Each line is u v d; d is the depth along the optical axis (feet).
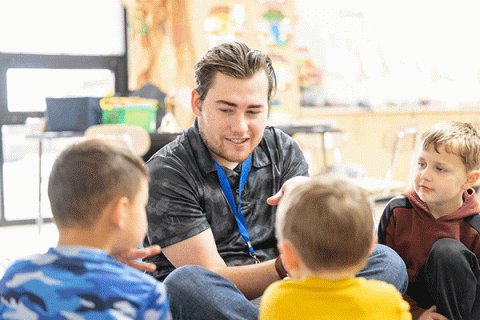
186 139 4.71
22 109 15.33
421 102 18.62
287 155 5.13
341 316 3.02
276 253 4.86
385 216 5.52
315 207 3.08
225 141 4.41
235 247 4.66
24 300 2.94
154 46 15.46
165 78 15.38
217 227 4.64
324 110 16.96
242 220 4.73
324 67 17.21
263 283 4.02
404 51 18.43
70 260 3.01
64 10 15.65
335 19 17.43
